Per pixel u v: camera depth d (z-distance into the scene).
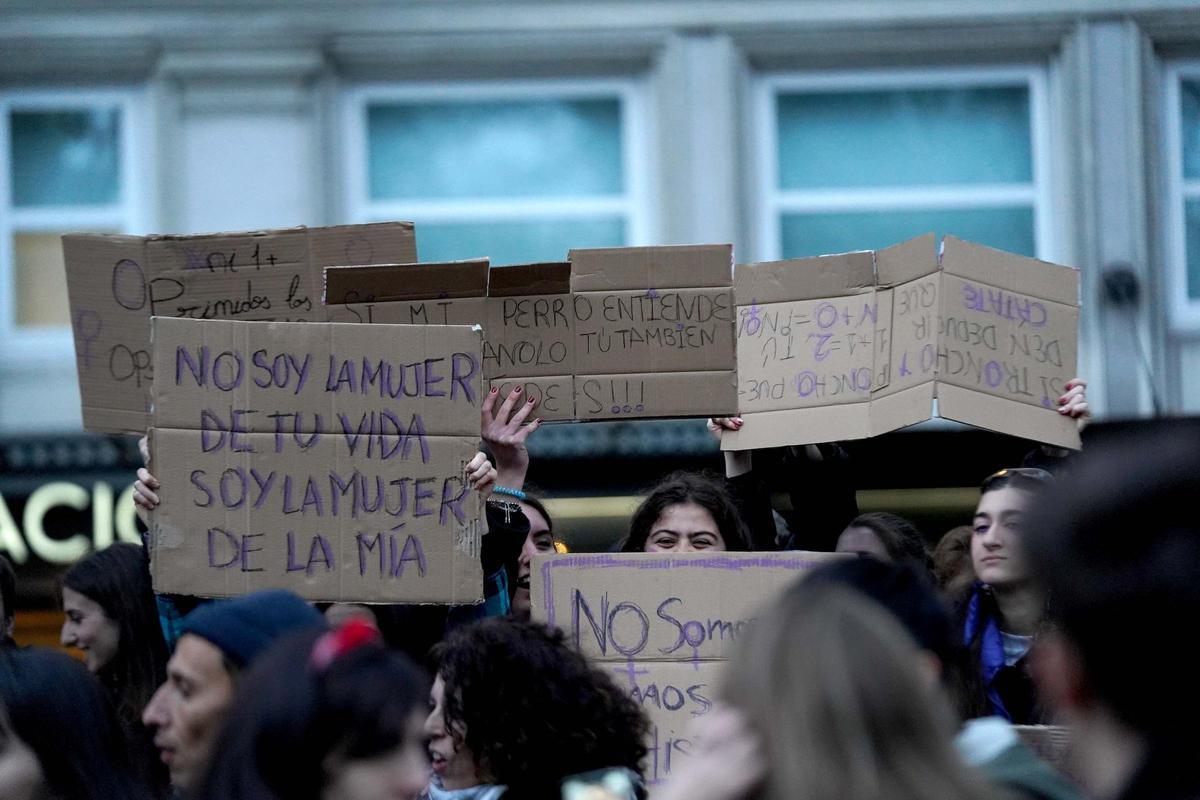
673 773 6.86
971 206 15.91
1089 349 15.60
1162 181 15.80
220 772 3.86
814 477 8.52
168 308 7.47
